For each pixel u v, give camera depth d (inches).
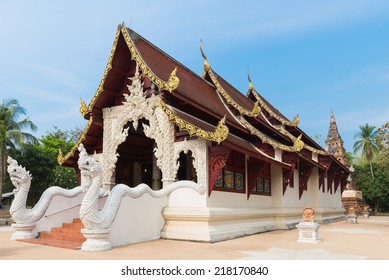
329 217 1061.1
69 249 401.1
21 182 489.1
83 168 398.0
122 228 437.7
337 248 441.4
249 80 1005.2
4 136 1237.1
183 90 547.2
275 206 741.3
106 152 595.2
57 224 524.7
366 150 2144.4
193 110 583.2
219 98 746.2
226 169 573.0
